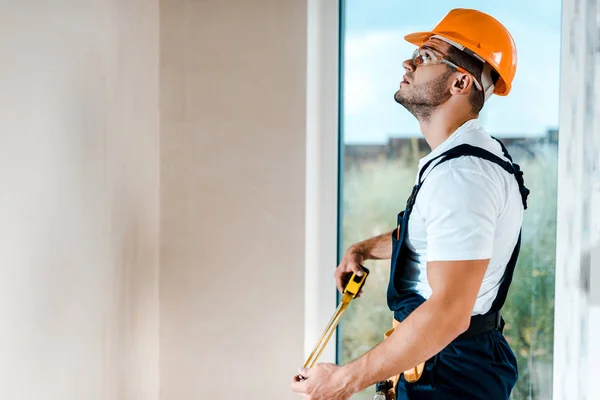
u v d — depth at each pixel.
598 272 1.86
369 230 2.18
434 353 1.29
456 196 1.31
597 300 1.86
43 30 1.45
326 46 2.11
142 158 2.05
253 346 2.16
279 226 2.13
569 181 1.90
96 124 1.72
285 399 2.15
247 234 2.15
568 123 1.90
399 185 2.14
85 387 1.69
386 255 1.83
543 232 2.01
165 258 2.20
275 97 2.11
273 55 2.11
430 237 1.34
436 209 1.33
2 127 1.30
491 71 1.54
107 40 1.78
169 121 2.17
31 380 1.43
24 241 1.39
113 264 1.85
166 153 2.18
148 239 2.11
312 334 2.18
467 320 1.29
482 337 1.49
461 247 1.29
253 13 2.11
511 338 2.06
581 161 1.87
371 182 2.17
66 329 1.58
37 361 1.46
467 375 1.44
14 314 1.36
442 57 1.51
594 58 1.83
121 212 1.90
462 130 1.49
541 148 2.00
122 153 1.89
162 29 2.16
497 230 1.42
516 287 2.04
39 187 1.45
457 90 1.51
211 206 2.16
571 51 1.88
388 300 1.58
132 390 2.01
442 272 1.30
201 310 2.19
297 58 2.10
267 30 2.11
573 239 1.90
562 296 1.93
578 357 1.90
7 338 1.34
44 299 1.48
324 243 2.16
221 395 2.19
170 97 2.16
